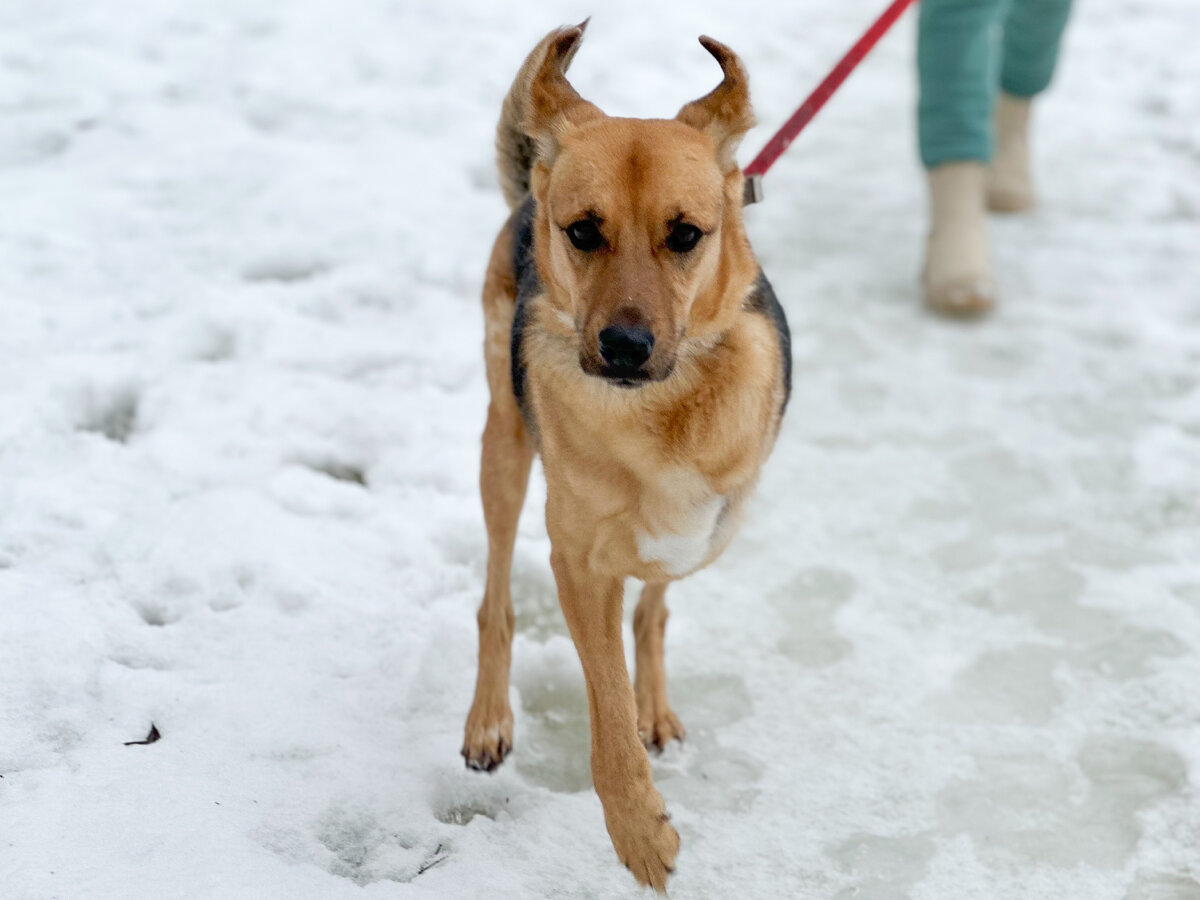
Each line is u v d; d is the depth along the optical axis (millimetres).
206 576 3068
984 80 4766
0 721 2551
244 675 2795
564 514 2361
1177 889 2475
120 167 5219
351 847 2451
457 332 4340
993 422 4125
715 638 3176
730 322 2367
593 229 2219
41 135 5441
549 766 2773
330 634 2963
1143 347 4523
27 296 4211
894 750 2832
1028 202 5531
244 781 2514
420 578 3191
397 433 3760
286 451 3631
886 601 3328
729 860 2518
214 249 4656
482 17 6996
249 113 5805
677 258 2232
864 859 2541
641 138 2250
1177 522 3641
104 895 2207
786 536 3578
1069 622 3246
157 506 3305
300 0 7062
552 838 2516
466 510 3469
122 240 4668
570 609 2410
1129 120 6375
